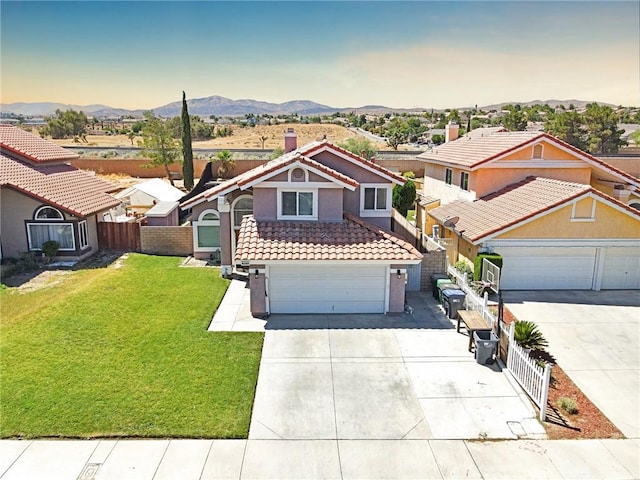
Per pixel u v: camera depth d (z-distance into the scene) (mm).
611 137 66000
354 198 19719
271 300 17094
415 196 33531
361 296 17219
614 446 10328
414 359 13906
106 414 11016
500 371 13297
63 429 10477
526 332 14133
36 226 23500
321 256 16328
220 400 11680
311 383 12578
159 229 25469
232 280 20922
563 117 67938
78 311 16844
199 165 54375
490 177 24594
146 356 13766
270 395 12008
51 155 27562
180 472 9375
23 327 15461
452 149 31203
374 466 9641
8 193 23094
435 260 19766
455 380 12820
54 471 9328
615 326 16672
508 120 78062
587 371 13570
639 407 11859
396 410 11484
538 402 11594
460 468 9609
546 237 19906
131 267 22688
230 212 21516
